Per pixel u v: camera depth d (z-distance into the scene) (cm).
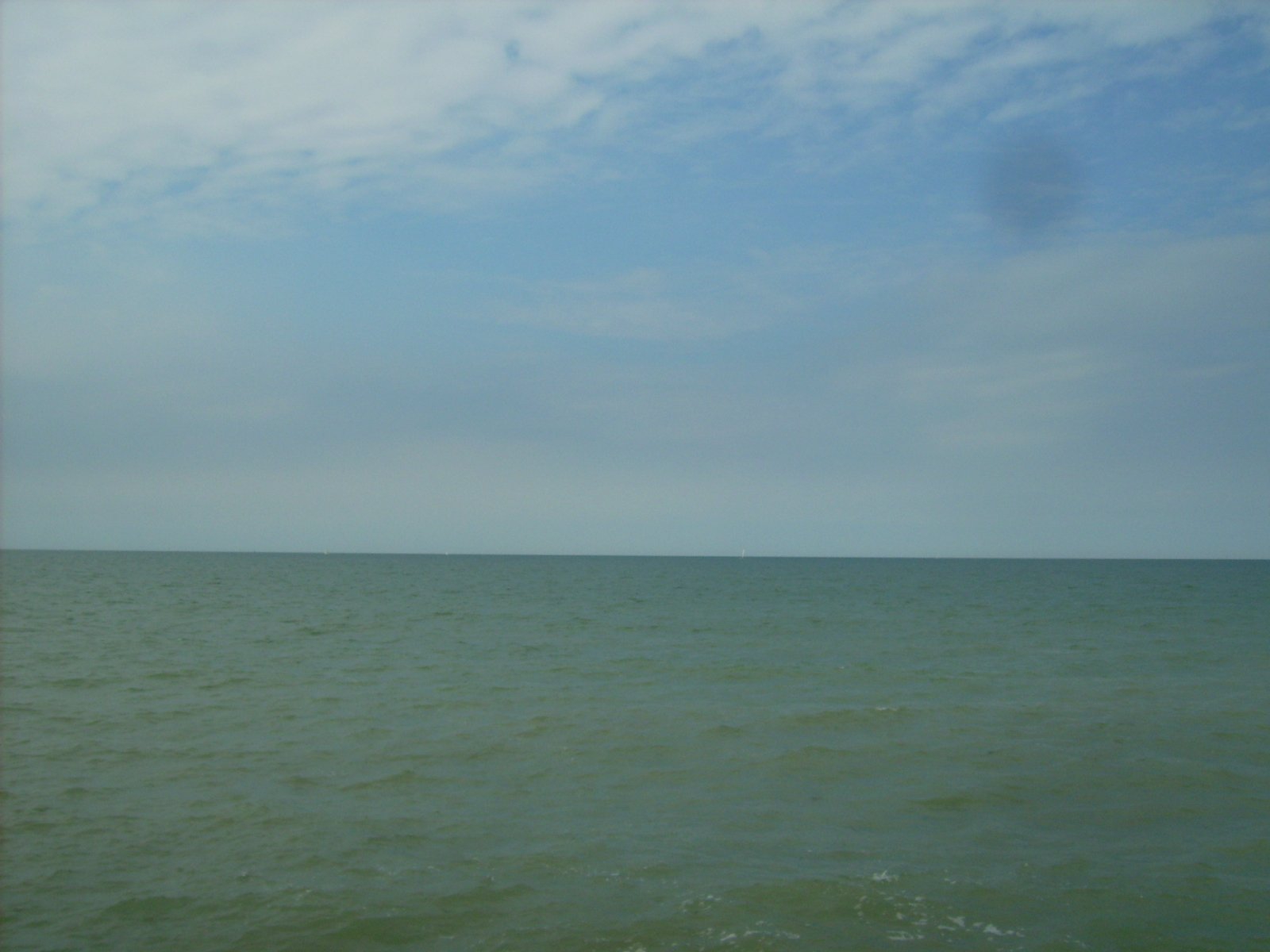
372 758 1878
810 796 1617
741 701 2547
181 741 2012
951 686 2819
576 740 2039
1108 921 1098
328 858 1303
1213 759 1861
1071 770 1784
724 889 1192
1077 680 2956
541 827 1439
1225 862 1291
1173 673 3138
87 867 1263
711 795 1622
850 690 2741
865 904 1145
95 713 2312
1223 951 1023
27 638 4034
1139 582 12250
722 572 17062
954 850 1338
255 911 1126
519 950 1025
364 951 1026
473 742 2020
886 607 6856
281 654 3553
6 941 1042
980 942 1044
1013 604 7300
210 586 9281
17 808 1521
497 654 3653
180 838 1383
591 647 3953
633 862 1286
